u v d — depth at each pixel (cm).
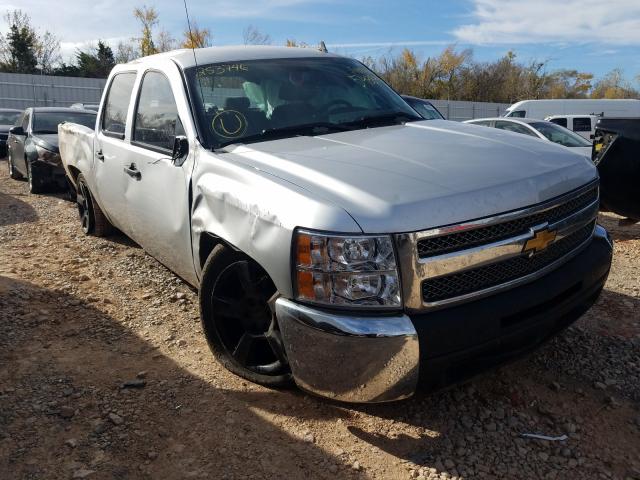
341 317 239
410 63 4912
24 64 4619
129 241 598
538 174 279
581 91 6238
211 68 384
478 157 294
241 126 352
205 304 326
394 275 238
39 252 568
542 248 271
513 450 266
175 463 254
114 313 414
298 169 280
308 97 388
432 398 304
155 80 413
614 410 297
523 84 5109
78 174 617
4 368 331
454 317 244
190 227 339
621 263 534
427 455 261
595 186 318
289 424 282
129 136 433
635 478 249
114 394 305
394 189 250
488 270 256
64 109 1117
